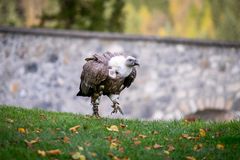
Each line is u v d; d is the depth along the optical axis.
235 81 31.91
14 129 11.00
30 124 11.46
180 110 31.30
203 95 31.55
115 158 10.20
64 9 34.28
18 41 29.81
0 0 33.91
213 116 33.12
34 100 29.91
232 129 12.45
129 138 11.39
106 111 29.97
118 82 12.05
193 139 11.77
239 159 10.70
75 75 30.08
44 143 10.53
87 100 30.03
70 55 30.09
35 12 34.19
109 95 12.38
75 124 11.82
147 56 30.80
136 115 30.78
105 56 12.06
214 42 31.58
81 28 34.22
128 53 30.56
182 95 31.28
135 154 10.55
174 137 11.85
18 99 29.86
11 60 29.81
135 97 30.73
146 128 12.27
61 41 30.03
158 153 10.71
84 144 10.70
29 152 10.04
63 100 30.06
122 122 12.56
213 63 31.66
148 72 30.84
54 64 30.02
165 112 31.11
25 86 29.86
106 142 10.96
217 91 31.73
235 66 31.95
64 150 10.35
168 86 31.11
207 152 10.98
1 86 29.86
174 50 31.14
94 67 11.91
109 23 34.72
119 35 30.34
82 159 10.01
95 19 34.44
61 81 30.02
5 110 12.38
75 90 30.06
